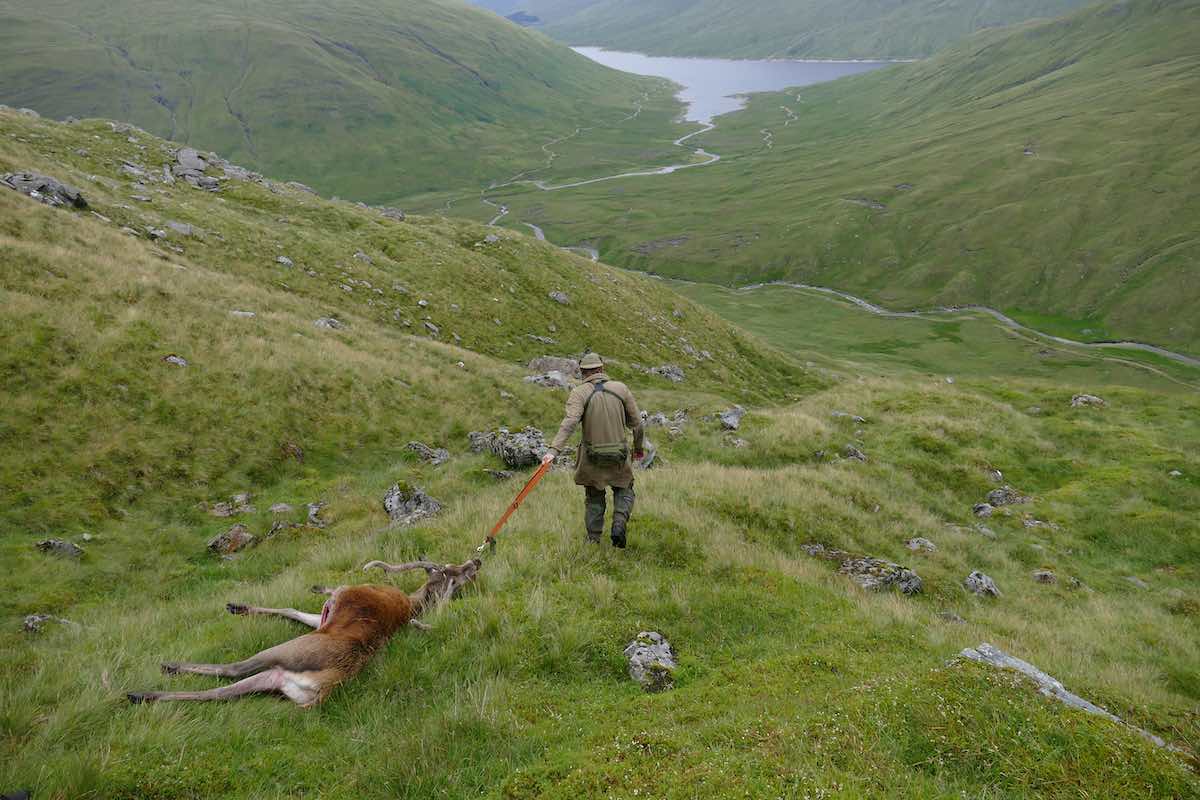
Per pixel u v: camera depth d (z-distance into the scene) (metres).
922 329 130.00
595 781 4.10
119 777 4.00
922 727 4.66
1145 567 16.36
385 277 39.56
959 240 168.38
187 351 17.50
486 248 52.47
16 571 9.77
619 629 6.79
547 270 52.56
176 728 4.50
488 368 29.56
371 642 5.79
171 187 41.03
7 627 8.23
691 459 19.75
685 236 188.75
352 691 5.40
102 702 4.72
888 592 11.16
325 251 38.53
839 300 150.88
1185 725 6.28
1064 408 29.38
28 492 11.77
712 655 6.72
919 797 3.91
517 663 5.96
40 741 4.26
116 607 9.33
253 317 21.73
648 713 5.23
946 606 11.39
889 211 188.00
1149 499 19.50
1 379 13.27
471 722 4.87
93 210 29.08
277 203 45.53
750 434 22.06
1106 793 4.10
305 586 7.53
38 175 27.20
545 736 4.85
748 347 62.38
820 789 3.85
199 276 24.61
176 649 5.93
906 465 21.12
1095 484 20.53
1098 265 150.25
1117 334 130.12
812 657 6.43
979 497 19.98
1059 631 10.98
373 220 49.72
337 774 4.41
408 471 17.34
